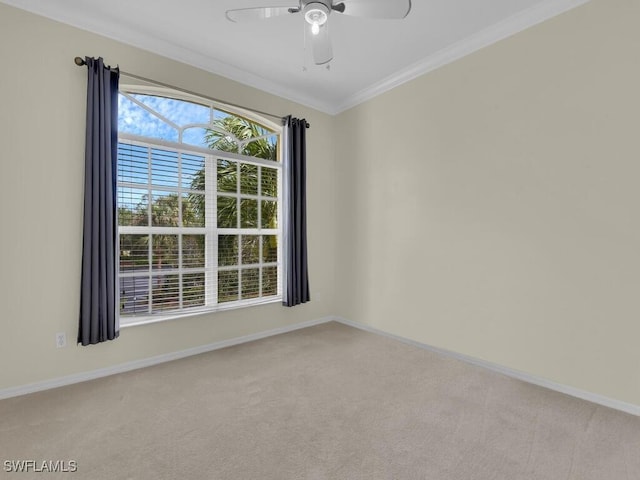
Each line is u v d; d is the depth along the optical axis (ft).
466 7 7.68
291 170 11.77
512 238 8.34
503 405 7.03
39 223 7.58
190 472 5.05
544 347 7.84
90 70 7.86
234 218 11.07
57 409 6.81
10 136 7.23
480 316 9.04
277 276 12.23
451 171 9.64
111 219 8.18
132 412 6.72
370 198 12.14
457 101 9.45
